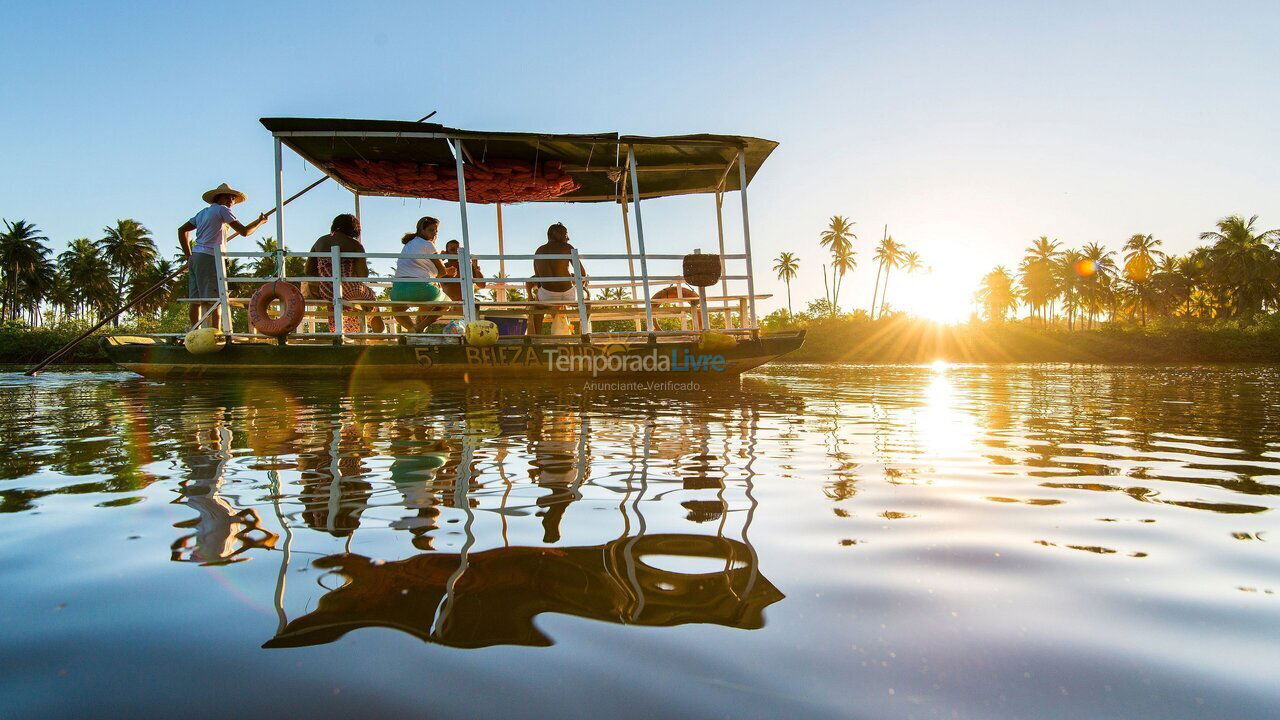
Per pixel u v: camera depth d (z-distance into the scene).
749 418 4.34
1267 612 1.24
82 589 1.33
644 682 0.96
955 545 1.64
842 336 48.25
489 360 7.75
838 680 0.97
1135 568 1.49
